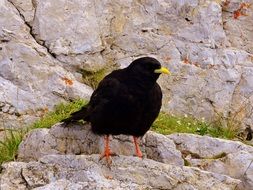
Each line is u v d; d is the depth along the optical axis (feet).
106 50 60.64
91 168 40.81
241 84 59.77
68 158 41.57
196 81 59.52
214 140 47.52
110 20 61.77
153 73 41.39
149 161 41.78
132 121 41.60
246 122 58.29
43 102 55.16
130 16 62.34
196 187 40.68
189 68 60.03
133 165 41.39
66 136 45.91
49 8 59.00
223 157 46.32
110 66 60.13
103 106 41.50
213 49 61.31
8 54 56.03
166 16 62.54
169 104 58.49
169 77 59.57
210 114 58.49
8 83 54.70
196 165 45.73
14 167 40.96
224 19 64.85
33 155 45.98
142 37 61.52
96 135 44.73
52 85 56.18
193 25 62.13
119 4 62.44
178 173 41.06
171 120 55.26
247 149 46.98
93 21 60.34
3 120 53.16
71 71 58.49
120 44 61.31
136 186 38.68
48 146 45.73
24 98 54.54
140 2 62.90
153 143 46.01
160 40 61.46
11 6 58.18
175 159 45.44
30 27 58.44
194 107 58.70
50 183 38.50
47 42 58.34
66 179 39.55
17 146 48.88
